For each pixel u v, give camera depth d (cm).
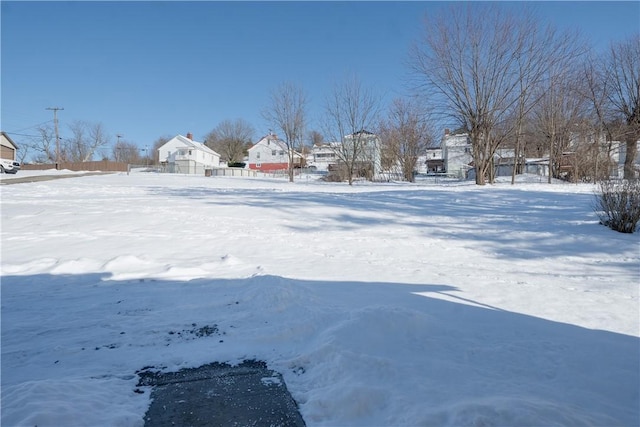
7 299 424
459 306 407
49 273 526
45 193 1692
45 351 299
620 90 3111
